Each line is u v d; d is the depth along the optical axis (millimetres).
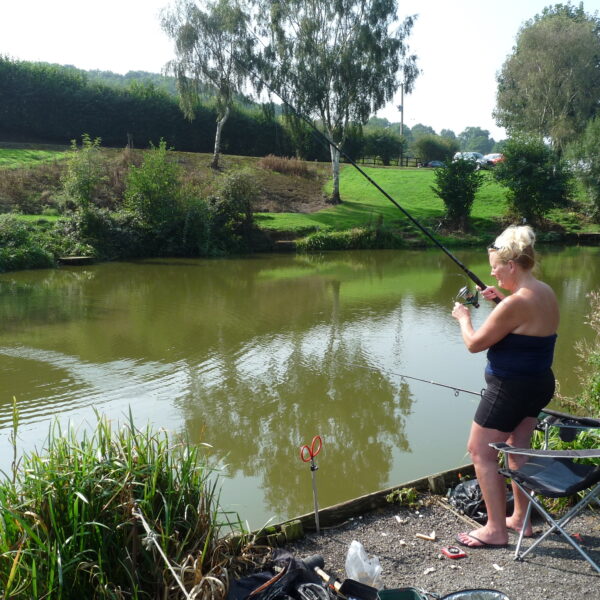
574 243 30656
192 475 3074
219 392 8227
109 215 24094
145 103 41094
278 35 29750
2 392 8047
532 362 2889
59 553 2438
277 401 7879
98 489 2742
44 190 27188
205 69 31266
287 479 5695
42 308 13758
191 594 2430
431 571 2971
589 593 2736
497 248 2979
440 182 30719
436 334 11742
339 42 30359
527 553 3039
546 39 40688
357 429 6953
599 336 6875
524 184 31391
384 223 30281
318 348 10633
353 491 5453
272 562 2986
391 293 16609
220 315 13375
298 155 39625
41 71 38719
